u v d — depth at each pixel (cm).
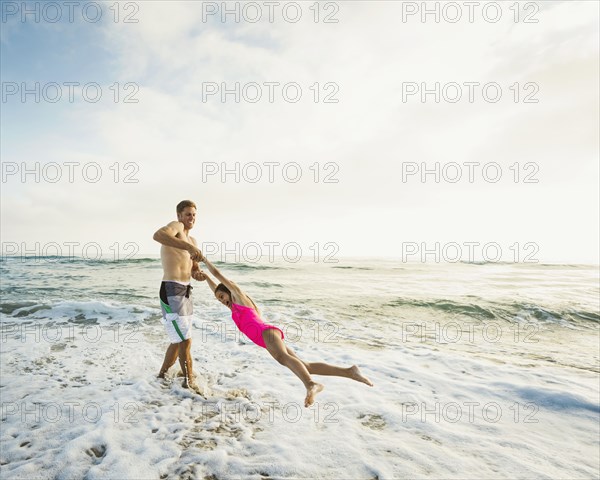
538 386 461
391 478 277
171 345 480
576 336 783
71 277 1600
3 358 558
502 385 473
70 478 273
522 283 1619
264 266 2452
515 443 334
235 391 445
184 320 463
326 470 287
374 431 354
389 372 523
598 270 2586
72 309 888
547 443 336
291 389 457
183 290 470
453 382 486
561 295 1231
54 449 310
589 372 530
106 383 464
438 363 566
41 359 557
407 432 352
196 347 634
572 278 1912
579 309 1001
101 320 817
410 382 487
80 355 579
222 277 400
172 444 321
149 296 1106
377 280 1688
